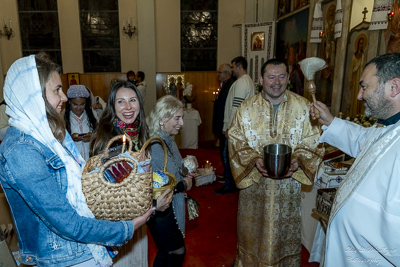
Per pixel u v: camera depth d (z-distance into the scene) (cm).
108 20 737
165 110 172
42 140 96
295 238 218
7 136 97
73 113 266
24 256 106
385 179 117
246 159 206
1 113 257
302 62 168
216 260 264
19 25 715
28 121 96
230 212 358
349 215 128
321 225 229
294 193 209
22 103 95
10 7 703
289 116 207
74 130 263
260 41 650
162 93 769
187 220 339
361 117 287
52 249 105
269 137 209
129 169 108
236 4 750
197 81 771
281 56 619
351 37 374
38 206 91
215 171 517
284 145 193
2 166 93
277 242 207
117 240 103
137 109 160
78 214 98
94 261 113
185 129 679
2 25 705
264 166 182
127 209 103
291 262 221
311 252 247
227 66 430
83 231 96
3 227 182
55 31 727
